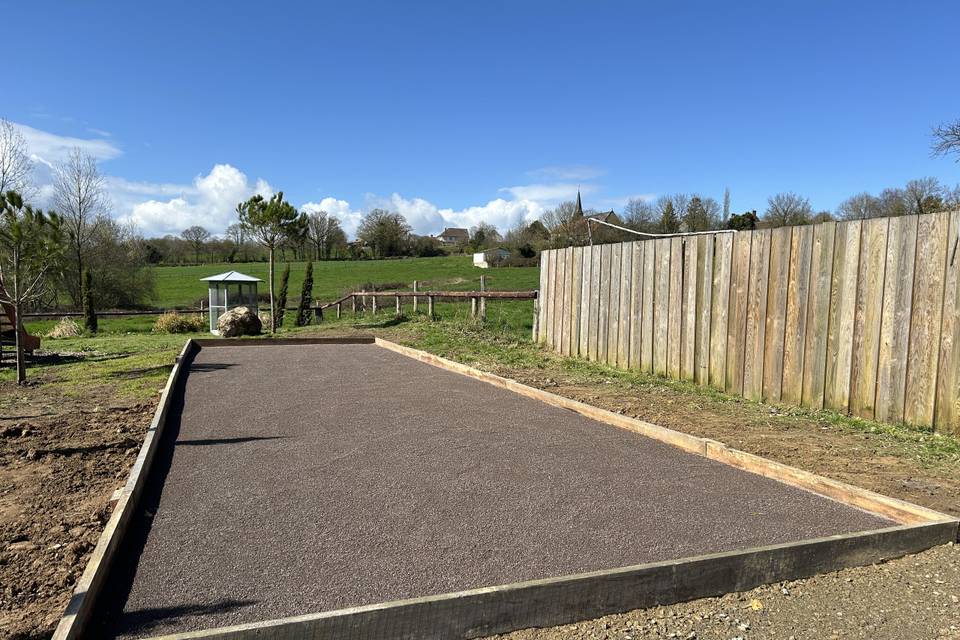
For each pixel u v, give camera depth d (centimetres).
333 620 225
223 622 244
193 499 379
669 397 666
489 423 572
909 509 343
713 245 701
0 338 980
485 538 324
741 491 397
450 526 340
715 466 448
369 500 378
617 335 856
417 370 888
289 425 563
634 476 425
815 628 246
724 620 253
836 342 568
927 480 404
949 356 484
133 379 816
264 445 497
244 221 1627
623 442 509
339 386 759
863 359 546
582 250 934
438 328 1311
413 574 284
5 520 342
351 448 489
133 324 2211
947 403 487
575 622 253
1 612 250
